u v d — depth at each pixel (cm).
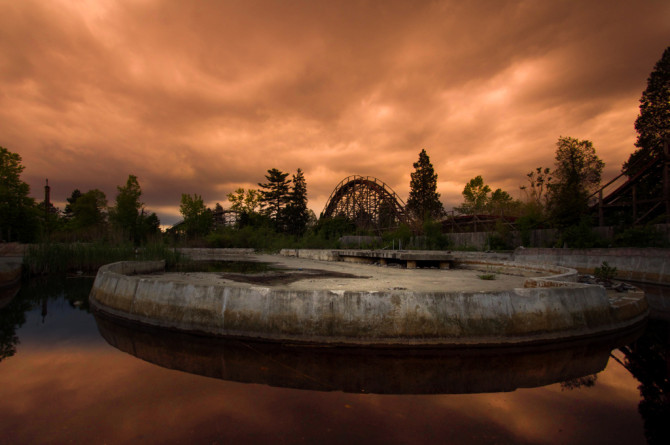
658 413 415
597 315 743
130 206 4716
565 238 2589
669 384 517
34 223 3950
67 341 718
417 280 1245
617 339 747
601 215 2884
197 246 4806
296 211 7381
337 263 2373
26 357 619
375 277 1362
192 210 6047
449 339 647
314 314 673
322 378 527
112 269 1254
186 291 776
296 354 627
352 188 5944
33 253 1919
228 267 2011
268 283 1134
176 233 5884
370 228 5428
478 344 650
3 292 1379
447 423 391
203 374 540
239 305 714
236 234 5053
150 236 3153
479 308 669
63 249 2012
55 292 1377
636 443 344
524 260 2425
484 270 1788
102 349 665
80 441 341
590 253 1986
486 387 501
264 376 532
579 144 4566
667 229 2178
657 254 1625
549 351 653
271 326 682
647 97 3700
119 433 357
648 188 2855
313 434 361
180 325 750
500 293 684
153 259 2045
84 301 1178
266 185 7462
